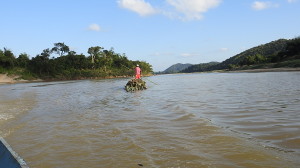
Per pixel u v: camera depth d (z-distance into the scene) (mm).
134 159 4586
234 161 4281
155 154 4785
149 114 8859
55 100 14852
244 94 13523
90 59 90750
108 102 12906
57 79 74125
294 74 32156
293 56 67750
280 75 32625
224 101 11211
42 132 6863
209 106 9992
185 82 31859
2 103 14008
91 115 9180
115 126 7211
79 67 85688
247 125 6613
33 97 17500
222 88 18531
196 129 6430
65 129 7117
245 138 5500
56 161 4672
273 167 3973
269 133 5781
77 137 6219
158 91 18781
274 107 8961
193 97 13516
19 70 72938
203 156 4570
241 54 157875
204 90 17766
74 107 11516
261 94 13008
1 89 32375
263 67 67750
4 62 70875
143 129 6715
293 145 4902
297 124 6414
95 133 6523
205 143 5293
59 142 5859
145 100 13148
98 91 21141
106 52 95312
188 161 4371
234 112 8438
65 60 83875
